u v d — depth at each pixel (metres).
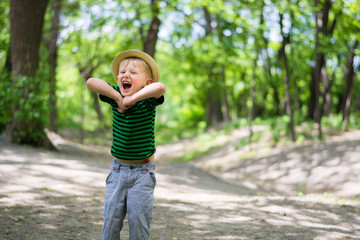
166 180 8.55
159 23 15.44
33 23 11.01
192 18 17.70
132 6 16.72
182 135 27.52
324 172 10.79
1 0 14.91
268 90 25.12
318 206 5.99
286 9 12.91
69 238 3.77
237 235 4.23
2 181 6.09
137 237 2.79
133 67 2.87
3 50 13.27
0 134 13.44
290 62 20.64
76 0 18.50
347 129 16.27
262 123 20.25
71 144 16.11
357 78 25.92
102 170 8.36
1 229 3.78
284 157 13.05
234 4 13.80
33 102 10.88
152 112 2.85
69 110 23.30
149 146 2.85
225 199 6.53
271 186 10.22
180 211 5.30
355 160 11.08
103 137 23.69
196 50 18.19
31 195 5.47
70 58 23.34
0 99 11.16
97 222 4.43
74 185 6.53
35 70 11.27
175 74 26.61
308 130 16.31
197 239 4.04
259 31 14.90
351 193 8.82
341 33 15.10
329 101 19.64
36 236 3.71
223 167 13.84
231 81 26.97
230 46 17.05
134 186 2.83
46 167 7.69
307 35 18.42
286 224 4.76
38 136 11.62
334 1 14.02
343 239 4.16
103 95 2.87
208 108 30.75
